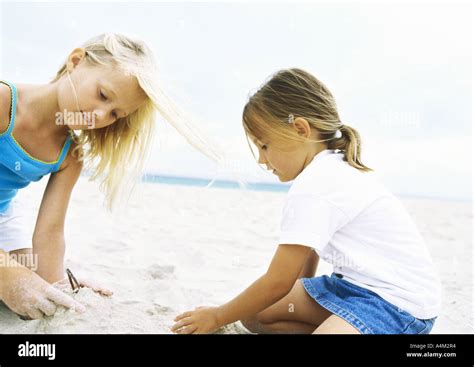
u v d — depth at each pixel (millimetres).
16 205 1606
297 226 1109
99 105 1333
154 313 1294
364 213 1151
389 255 1143
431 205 6387
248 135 1313
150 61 1444
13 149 1381
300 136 1231
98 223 2799
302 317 1277
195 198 4660
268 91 1249
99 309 1247
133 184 1678
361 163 1261
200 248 2316
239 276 1844
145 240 2412
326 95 1271
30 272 1233
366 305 1082
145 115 1558
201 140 1511
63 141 1475
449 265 2441
